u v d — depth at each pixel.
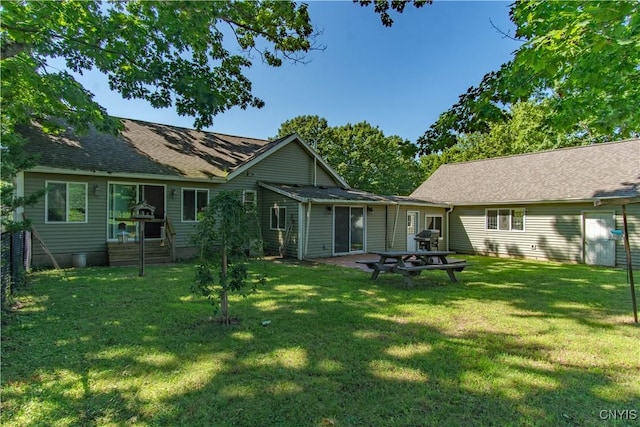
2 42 6.25
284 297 6.44
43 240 9.62
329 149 33.19
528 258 14.11
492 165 18.14
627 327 4.79
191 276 8.41
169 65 8.16
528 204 14.15
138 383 3.09
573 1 3.61
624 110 5.13
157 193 11.80
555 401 2.85
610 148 14.43
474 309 5.69
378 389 3.02
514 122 26.72
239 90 12.80
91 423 2.52
